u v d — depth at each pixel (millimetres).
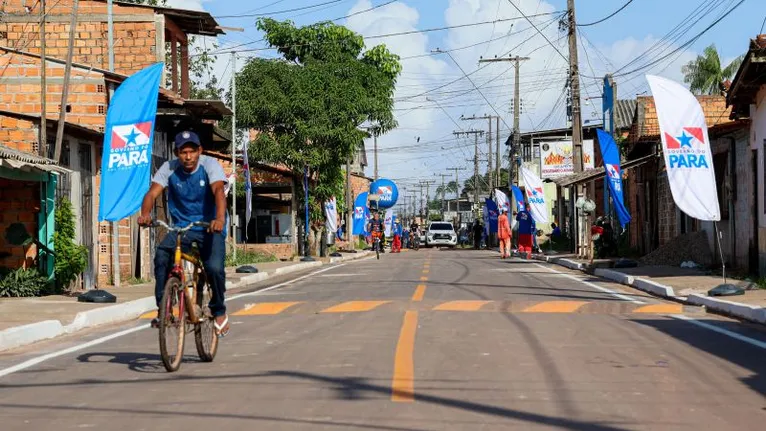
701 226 25547
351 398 6953
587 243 30781
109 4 25484
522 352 9312
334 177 43344
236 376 8086
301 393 7188
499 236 38688
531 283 20656
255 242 49188
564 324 11898
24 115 18438
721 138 23156
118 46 26203
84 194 20188
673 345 9906
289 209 50062
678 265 25078
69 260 18188
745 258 21594
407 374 7977
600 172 30406
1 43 26094
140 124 16812
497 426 5996
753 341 10289
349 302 15633
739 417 6301
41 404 7051
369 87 42156
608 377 7859
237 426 6066
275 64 40625
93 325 13578
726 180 23172
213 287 8914
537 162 64312
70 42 17797
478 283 20688
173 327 8406
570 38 33656
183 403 6906
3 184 18188
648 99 33594
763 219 19609
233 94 34250
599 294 17438
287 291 19578
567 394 7094
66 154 19391
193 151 8359
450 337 10516
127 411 6664
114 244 20875
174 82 27828
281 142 40562
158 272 8500
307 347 9875
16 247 18156
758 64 18156
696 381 7695
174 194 8578
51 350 10609
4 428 6195
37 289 17422
